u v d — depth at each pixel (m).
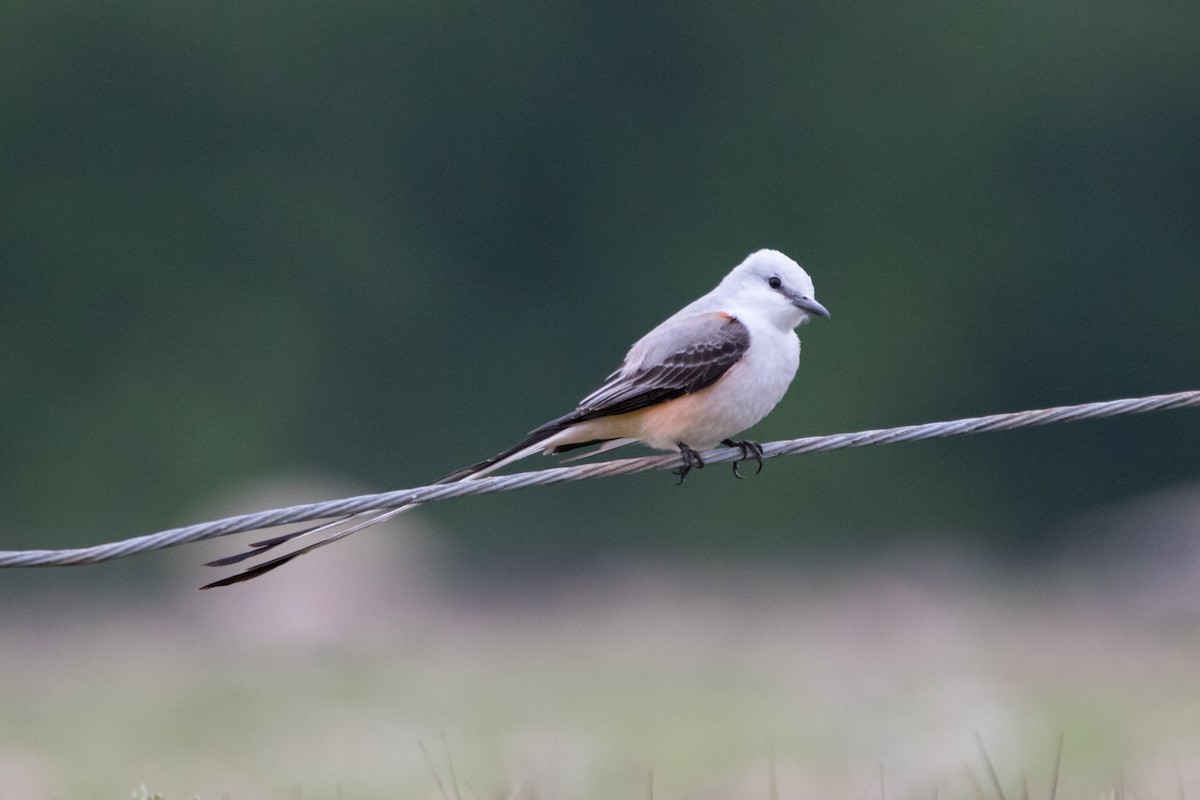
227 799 7.07
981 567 21.91
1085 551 23.78
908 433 6.18
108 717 11.91
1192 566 17.91
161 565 20.94
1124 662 13.87
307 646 16.20
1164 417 26.61
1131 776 9.08
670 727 10.99
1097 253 27.33
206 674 14.19
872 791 8.97
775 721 11.05
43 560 5.04
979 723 10.30
